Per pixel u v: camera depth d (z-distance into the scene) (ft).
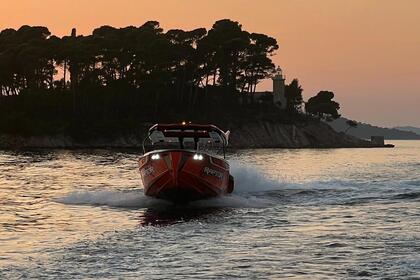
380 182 156.87
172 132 122.93
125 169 225.35
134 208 106.42
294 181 156.04
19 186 150.61
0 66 643.45
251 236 73.46
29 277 52.75
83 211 101.45
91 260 59.26
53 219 90.89
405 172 226.79
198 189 108.37
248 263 57.88
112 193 126.52
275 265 57.00
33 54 650.84
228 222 87.25
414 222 85.61
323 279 52.01
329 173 219.41
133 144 632.38
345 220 88.53
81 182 163.43
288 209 103.81
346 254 61.57
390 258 59.21
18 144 567.59
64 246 66.44
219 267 56.29
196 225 84.12
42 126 591.78
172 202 112.06
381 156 479.00
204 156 108.06
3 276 52.95
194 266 56.75
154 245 67.15
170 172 107.04
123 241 69.87
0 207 105.91
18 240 70.64
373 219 89.45
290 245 66.95
